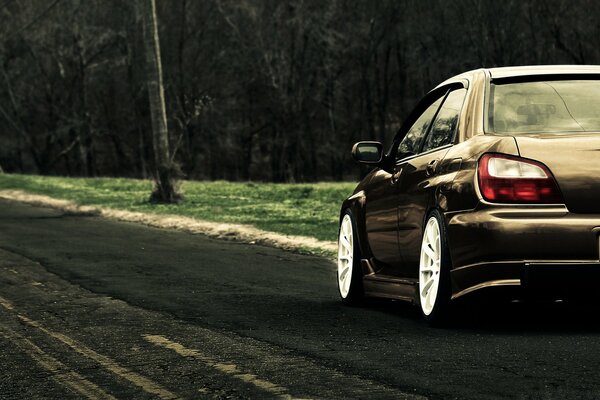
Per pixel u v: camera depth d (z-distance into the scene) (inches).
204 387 447.2
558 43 4220.0
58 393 445.7
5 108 5398.6
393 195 673.0
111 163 5777.6
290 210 2015.3
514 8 4239.7
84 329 627.5
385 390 426.0
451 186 579.5
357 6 4785.9
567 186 545.3
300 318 658.2
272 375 466.9
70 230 1592.0
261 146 5590.6
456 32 4426.7
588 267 535.8
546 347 516.1
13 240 1386.6
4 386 462.9
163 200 2300.7
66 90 5137.8
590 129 580.1
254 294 805.9
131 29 4940.9
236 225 1633.9
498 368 463.8
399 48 4972.9
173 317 671.8
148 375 478.3
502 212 546.9
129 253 1200.2
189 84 5027.1
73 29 4923.7
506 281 542.9
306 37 4835.1
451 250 571.2
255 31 4749.0
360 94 5123.0
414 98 5068.9
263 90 4916.3
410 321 634.8
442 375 452.4
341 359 500.7
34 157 5403.5
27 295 814.5
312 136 5216.5
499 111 597.0
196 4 5012.3
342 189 2603.3
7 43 5137.8
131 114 5354.3
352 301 731.4
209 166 5575.8
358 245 730.8
